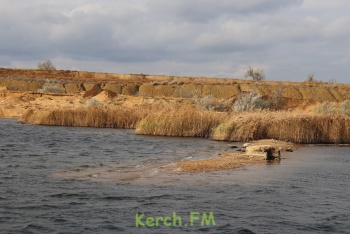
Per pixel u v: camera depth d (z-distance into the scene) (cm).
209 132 3544
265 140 3122
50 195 1307
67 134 3522
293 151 2623
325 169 1909
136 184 1485
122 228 1021
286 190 1443
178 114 3616
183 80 13812
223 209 1193
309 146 3025
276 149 2236
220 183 1530
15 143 2775
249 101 5184
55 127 4278
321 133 3259
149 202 1246
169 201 1262
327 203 1285
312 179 1652
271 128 3284
